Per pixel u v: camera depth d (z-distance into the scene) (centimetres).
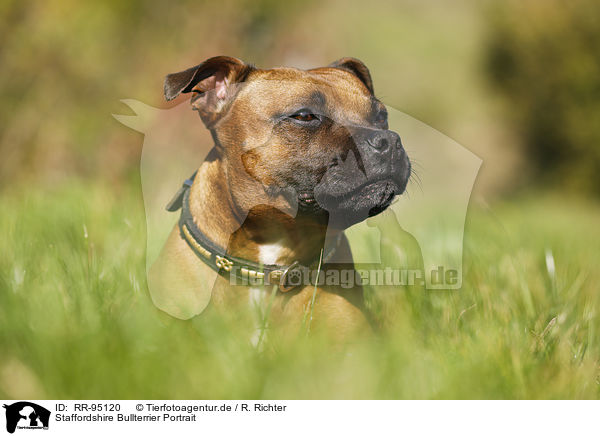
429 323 727
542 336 666
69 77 1942
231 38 2034
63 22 1948
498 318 724
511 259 899
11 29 1953
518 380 581
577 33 3606
